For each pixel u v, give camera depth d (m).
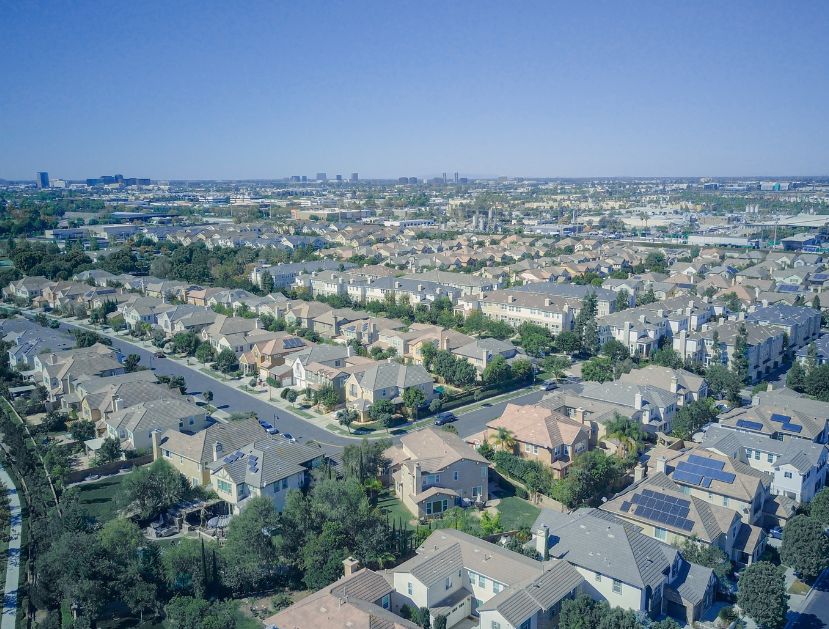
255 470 81.56
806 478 82.06
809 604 64.94
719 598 65.75
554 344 148.38
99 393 112.44
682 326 152.62
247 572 65.25
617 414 96.19
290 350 138.62
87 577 61.66
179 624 57.06
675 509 71.44
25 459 89.88
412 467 82.12
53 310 194.75
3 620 62.88
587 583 62.69
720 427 96.06
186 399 112.81
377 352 142.75
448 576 61.88
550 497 83.88
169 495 80.19
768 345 138.50
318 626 53.59
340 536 68.62
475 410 116.62
